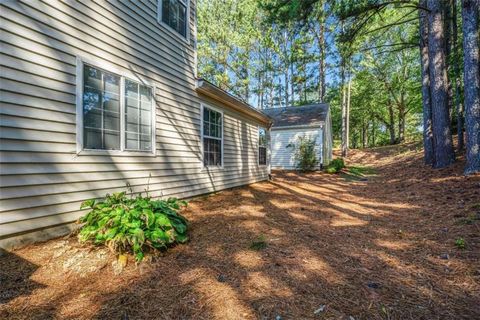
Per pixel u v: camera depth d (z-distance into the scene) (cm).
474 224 313
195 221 393
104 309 172
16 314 163
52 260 232
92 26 343
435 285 200
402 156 1423
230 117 767
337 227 364
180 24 548
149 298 186
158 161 468
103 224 242
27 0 268
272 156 1592
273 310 173
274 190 748
